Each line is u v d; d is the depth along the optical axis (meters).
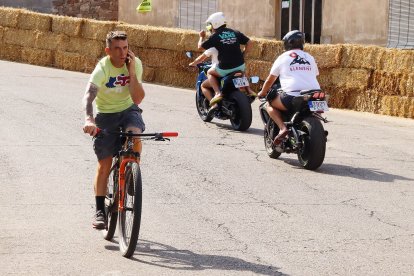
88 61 45.41
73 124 27.27
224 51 27.58
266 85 22.66
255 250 14.80
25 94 33.47
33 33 47.38
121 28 43.59
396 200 19.03
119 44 14.25
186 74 41.59
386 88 34.47
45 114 28.83
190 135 26.61
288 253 14.67
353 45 35.44
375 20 42.34
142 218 16.78
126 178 14.27
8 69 43.78
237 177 20.89
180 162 22.39
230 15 48.72
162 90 39.53
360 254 14.72
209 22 27.86
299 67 22.36
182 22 51.34
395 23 41.59
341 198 19.03
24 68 45.00
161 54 42.28
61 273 13.26
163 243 15.12
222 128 28.36
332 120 32.25
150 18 53.00
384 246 15.27
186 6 51.03
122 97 14.84
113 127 14.92
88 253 14.42
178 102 34.72
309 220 17.00
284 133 22.30
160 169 21.44
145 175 20.69
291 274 13.48
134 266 13.72
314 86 22.25
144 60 42.84
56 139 24.70
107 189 15.36
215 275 13.34
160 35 42.06
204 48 27.81
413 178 21.55
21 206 17.48
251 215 17.27
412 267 14.03
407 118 33.78
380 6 42.09
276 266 13.90
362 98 35.34
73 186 19.38
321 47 36.16
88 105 14.27
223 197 18.78
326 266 13.96
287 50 22.78
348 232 16.17
